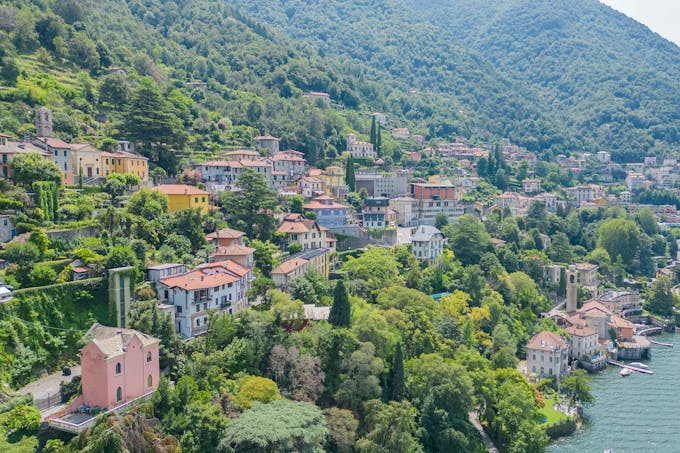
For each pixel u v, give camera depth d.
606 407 168.62
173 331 121.81
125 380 105.56
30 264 126.81
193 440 100.38
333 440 115.19
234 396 111.75
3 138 171.12
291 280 163.88
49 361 114.81
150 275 137.75
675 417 161.62
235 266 153.88
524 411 142.38
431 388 137.12
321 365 129.75
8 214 142.50
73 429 94.88
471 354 156.25
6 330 110.44
